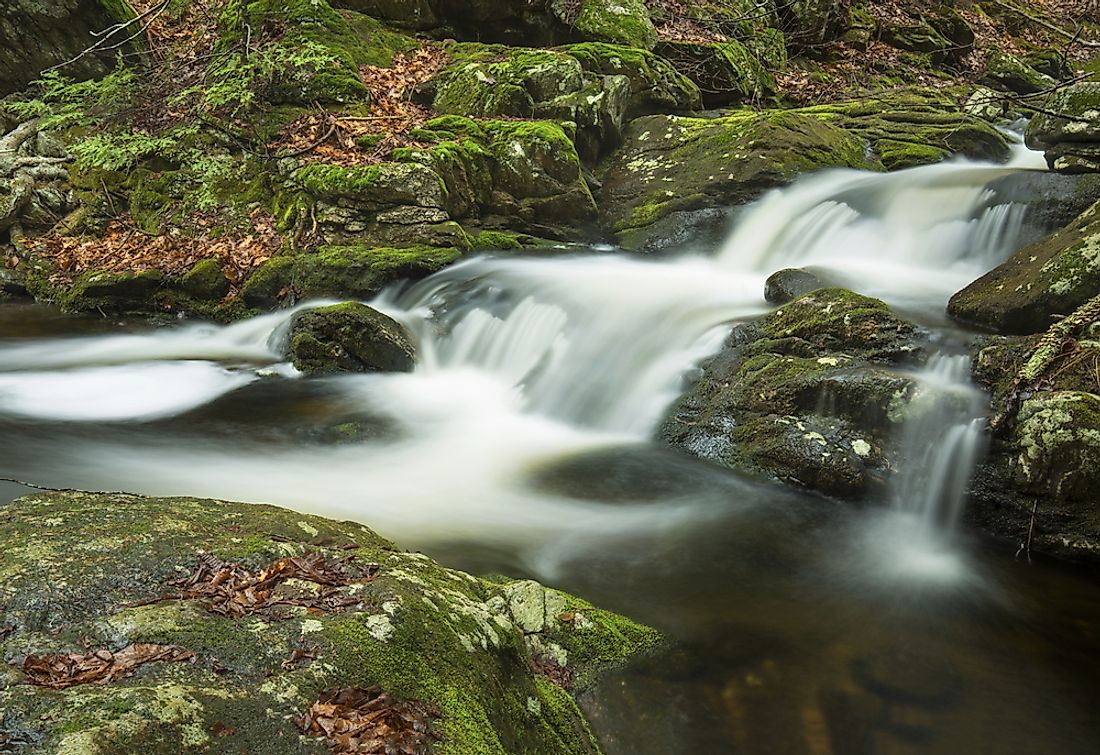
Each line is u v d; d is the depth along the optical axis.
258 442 6.59
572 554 5.03
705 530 5.45
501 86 11.68
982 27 20.91
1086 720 3.76
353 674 2.25
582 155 12.11
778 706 3.68
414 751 2.06
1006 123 13.84
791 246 10.23
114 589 2.48
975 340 6.30
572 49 12.80
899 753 3.44
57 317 9.90
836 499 5.90
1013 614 4.66
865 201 10.23
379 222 10.12
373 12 13.05
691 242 10.95
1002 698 3.88
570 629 3.82
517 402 7.80
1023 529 5.43
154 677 2.08
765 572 4.98
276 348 8.76
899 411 5.87
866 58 17.78
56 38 12.14
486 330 8.60
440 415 7.45
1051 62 18.91
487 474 6.25
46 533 2.79
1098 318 5.86
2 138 11.77
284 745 1.97
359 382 7.99
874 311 6.69
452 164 10.41
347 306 8.20
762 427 6.34
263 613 2.45
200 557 2.72
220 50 12.14
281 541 2.97
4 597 2.35
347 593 2.63
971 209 9.30
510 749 2.53
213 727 1.95
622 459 6.60
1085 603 4.84
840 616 4.52
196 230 10.58
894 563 5.21
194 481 5.69
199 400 7.46
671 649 4.00
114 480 5.58
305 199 10.30
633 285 8.96
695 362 7.30
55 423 6.75
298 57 11.16
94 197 11.02
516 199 11.03
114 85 11.78
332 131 10.82
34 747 1.75
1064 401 5.31
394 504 5.59
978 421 5.68
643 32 13.92
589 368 7.81
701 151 11.92
